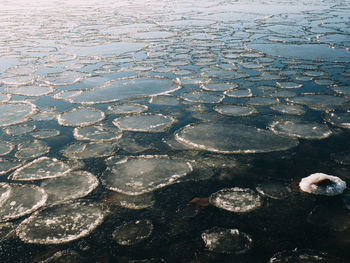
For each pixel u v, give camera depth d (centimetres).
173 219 154
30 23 952
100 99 334
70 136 248
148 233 145
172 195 172
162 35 709
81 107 309
